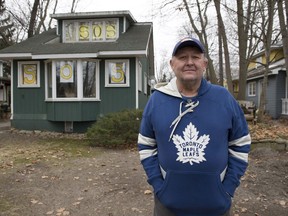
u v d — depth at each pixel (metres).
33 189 5.07
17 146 9.52
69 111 12.13
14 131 12.84
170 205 2.01
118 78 12.32
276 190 4.84
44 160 7.27
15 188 5.12
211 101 1.98
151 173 2.10
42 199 4.62
